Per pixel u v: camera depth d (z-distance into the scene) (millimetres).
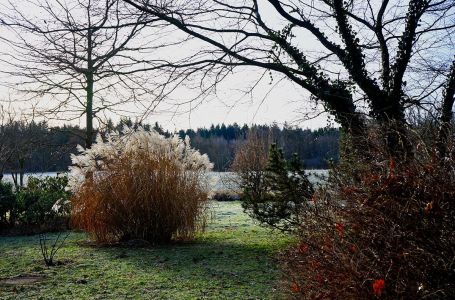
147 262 7039
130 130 8438
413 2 7793
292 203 7867
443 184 2885
